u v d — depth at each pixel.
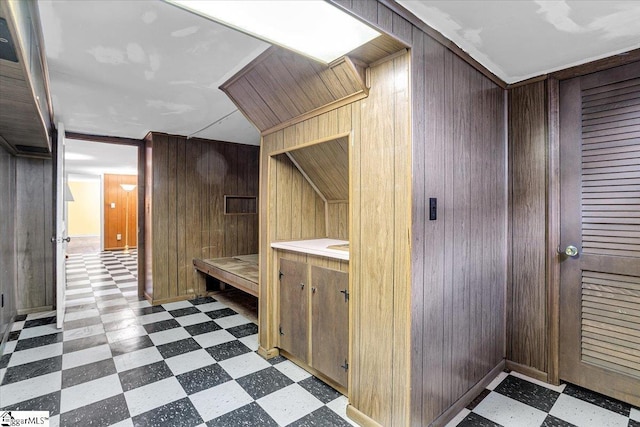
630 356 1.90
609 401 1.97
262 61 1.99
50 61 2.02
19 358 2.52
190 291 4.23
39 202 3.76
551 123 2.15
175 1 1.18
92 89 2.48
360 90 1.73
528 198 2.26
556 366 2.15
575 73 2.05
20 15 1.15
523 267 2.29
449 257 1.79
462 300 1.91
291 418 1.81
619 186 1.92
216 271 3.74
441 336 1.74
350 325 1.84
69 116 3.22
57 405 1.92
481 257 2.09
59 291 3.14
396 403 1.58
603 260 1.98
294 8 1.21
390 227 1.61
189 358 2.53
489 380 2.18
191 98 2.70
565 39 1.72
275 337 2.59
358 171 1.78
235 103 2.53
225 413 1.85
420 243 1.58
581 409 1.90
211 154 4.40
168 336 2.97
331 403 1.96
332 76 1.77
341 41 1.46
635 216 1.87
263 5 1.19
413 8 1.45
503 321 2.36
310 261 2.25
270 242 2.56
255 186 4.83
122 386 2.12
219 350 2.68
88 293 4.47
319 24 1.32
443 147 1.73
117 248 9.08
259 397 2.01
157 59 2.00
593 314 2.03
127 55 1.95
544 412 1.87
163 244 4.02
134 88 2.47
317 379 2.23
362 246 1.76
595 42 1.76
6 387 2.11
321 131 2.02
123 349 2.69
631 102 1.87
